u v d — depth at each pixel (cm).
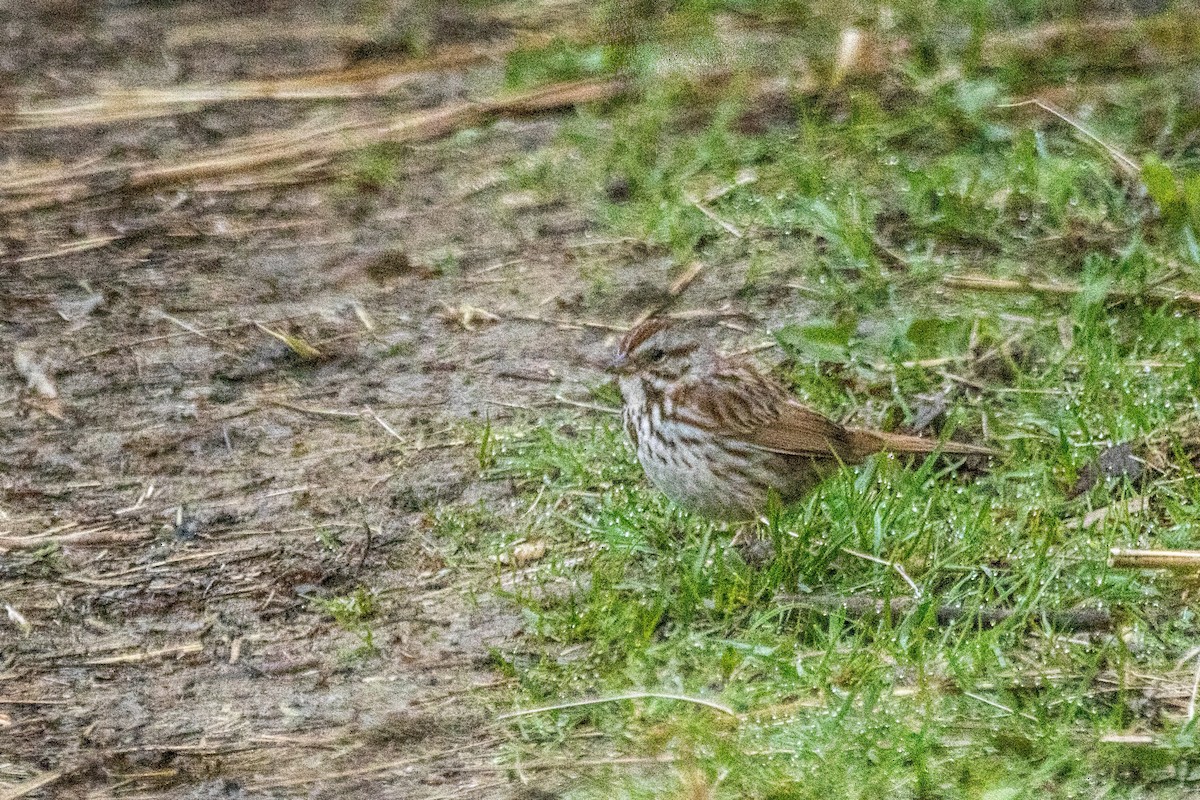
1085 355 1188
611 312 1325
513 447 1156
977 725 870
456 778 862
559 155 1553
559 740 884
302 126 1650
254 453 1171
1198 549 991
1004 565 995
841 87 1603
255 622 1002
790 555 989
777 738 865
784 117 1572
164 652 980
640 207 1466
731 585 976
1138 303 1240
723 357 1064
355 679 946
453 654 961
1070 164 1402
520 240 1438
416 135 1612
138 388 1253
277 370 1272
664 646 944
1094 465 1070
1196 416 1110
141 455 1173
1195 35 1642
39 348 1307
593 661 941
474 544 1063
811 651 932
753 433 1034
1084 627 938
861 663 900
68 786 870
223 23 1920
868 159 1488
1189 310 1230
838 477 1069
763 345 1265
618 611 970
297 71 1770
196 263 1430
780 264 1366
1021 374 1167
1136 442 1080
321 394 1239
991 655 908
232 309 1356
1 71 1809
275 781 866
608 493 1102
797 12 1766
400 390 1239
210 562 1059
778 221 1415
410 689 934
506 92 1658
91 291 1388
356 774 870
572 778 855
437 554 1055
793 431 1041
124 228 1488
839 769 829
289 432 1193
